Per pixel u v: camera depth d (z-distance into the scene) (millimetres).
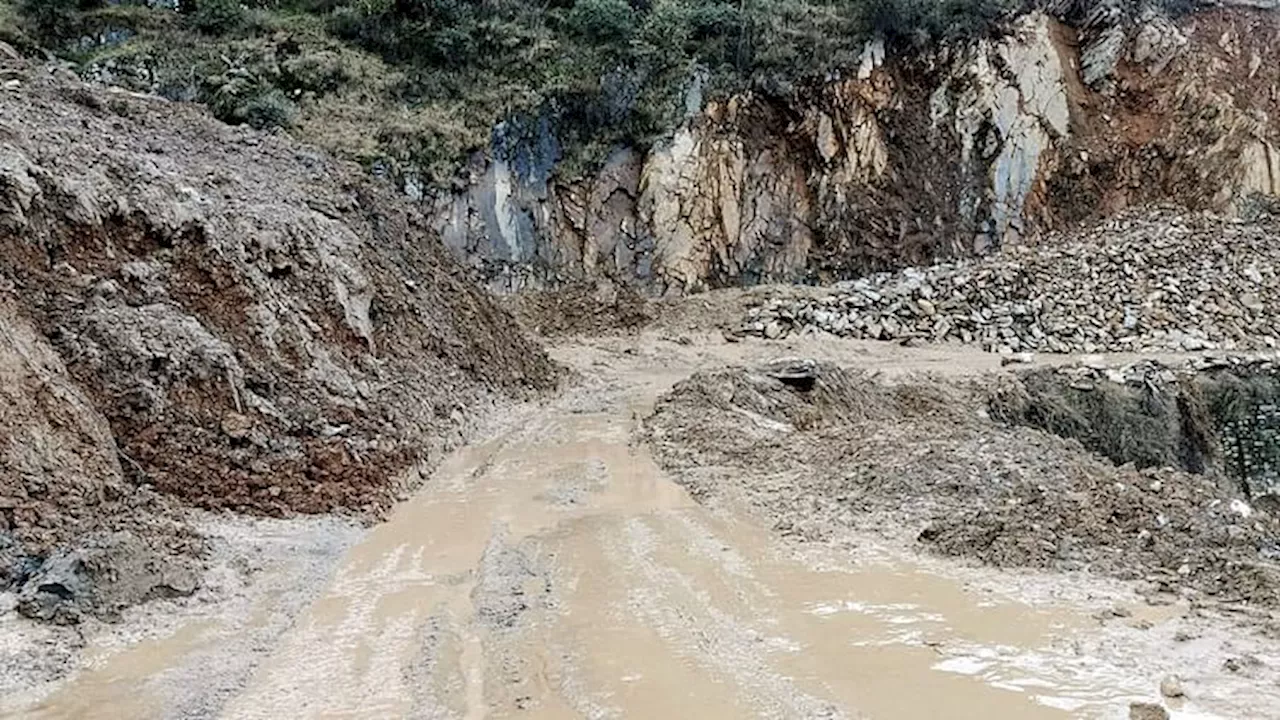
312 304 15305
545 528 11047
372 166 31734
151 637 7547
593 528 10992
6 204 11398
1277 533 10555
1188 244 32031
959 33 37375
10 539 8492
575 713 6188
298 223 16125
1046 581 8828
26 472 9266
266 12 37625
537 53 36781
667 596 8555
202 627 7801
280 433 12250
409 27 37125
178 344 11828
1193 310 29484
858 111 36719
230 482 11016
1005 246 35000
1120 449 23922
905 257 35312
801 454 14383
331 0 38688
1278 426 25109
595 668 6926
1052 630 7535
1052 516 10453
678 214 35250
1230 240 32219
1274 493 24359
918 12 37656
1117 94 37219
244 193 16328
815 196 36406
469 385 18828
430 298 19922
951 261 35000
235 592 8633
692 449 15336
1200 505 11242
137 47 33562
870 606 8211
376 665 7051
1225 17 37906
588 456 15305
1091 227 35094
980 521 10258
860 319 30500
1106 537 10000
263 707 6359
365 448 12883
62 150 13172
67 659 7031
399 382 15977
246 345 13398
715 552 9969
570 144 35562
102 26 34719
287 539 10219
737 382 19781
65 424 10023
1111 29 37719
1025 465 12281
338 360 14953
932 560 9570
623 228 35219
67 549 8445
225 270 13672
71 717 6164
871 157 36438
